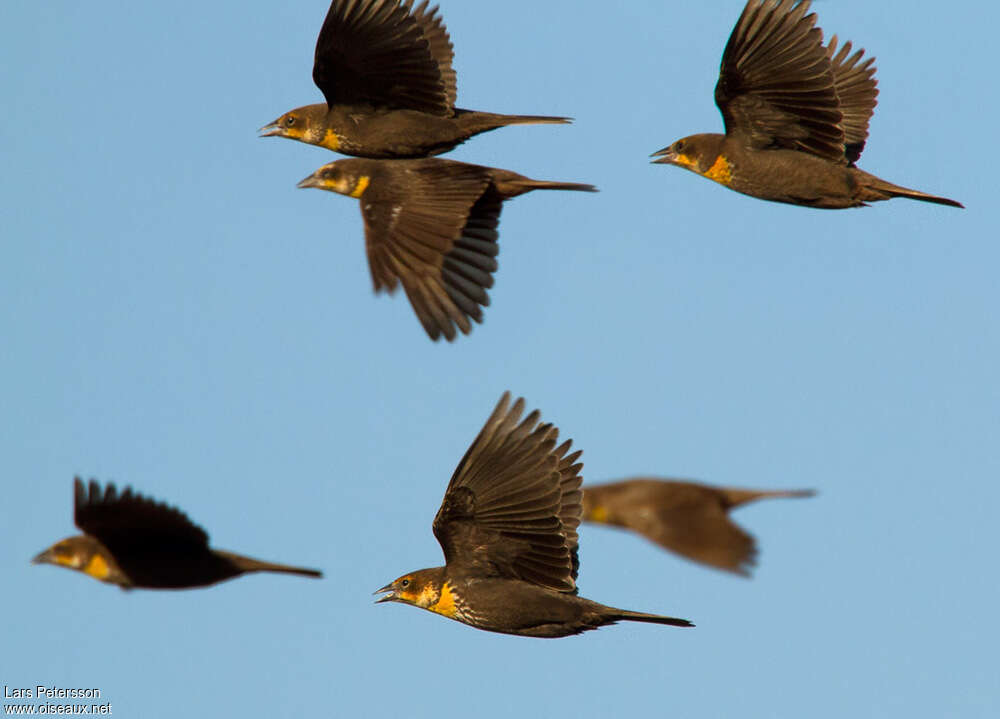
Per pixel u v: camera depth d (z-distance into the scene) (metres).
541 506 13.70
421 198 14.74
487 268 14.72
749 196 17.27
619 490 15.29
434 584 13.97
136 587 13.64
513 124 16.45
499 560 13.88
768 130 17.03
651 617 13.42
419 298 14.29
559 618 13.56
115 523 13.45
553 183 15.03
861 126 18.64
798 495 15.48
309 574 13.76
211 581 13.67
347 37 16.25
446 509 13.94
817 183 16.94
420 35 16.22
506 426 13.84
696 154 17.36
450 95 17.08
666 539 14.99
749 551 14.73
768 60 16.70
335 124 16.62
